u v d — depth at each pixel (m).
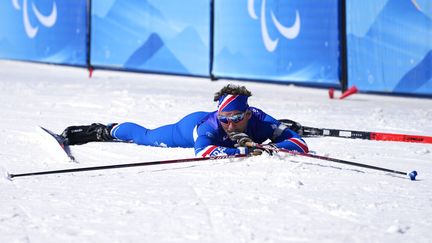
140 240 10.68
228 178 15.73
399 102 41.72
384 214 12.47
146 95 38.56
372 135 22.38
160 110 31.59
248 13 47.62
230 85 18.42
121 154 19.73
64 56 57.25
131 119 28.00
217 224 11.61
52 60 58.25
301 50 45.75
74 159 18.86
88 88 42.75
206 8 49.66
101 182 15.36
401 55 42.91
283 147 18.38
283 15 46.12
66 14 56.88
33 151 20.23
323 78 45.16
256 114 19.55
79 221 11.81
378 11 43.25
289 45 46.16
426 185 15.34
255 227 11.43
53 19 57.94
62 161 18.50
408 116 32.91
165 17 51.34
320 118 30.55
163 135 20.72
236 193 14.05
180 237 10.84
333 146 21.91
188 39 50.62
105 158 19.08
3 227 11.43
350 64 44.44
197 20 50.09
